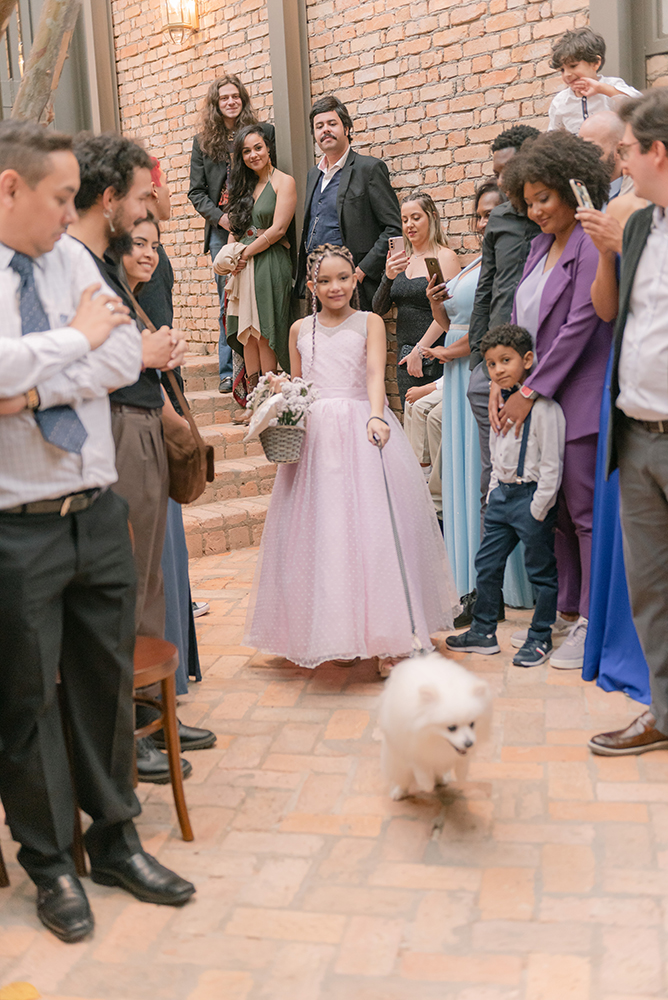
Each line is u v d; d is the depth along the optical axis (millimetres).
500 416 3527
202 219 7266
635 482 2730
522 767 2799
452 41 5348
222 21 6641
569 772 2750
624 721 3059
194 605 4453
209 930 2145
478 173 5387
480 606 3742
